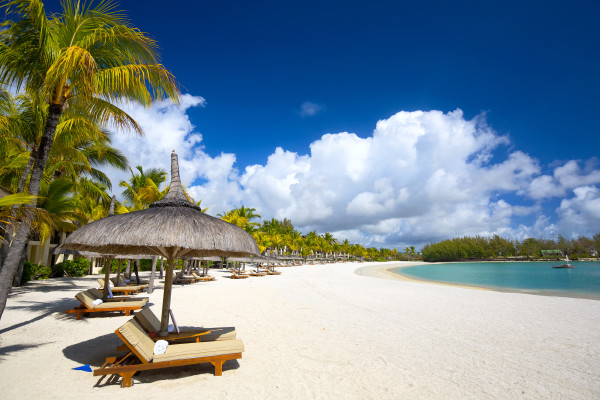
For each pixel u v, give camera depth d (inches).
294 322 316.2
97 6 249.4
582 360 210.2
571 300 518.0
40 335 246.5
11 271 224.1
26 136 376.8
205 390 153.6
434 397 151.9
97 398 141.9
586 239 4498.0
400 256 6752.0
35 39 235.8
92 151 661.9
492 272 2062.0
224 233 176.9
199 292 551.5
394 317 354.9
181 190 202.8
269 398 146.6
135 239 153.1
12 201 177.6
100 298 354.3
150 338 186.9
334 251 4138.8
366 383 167.0
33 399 139.3
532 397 153.9
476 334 279.3
